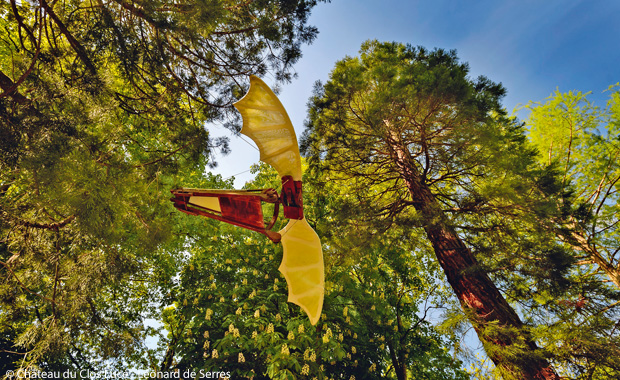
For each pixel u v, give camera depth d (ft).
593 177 38.96
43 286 31.12
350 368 37.45
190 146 27.30
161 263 46.06
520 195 24.07
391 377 42.19
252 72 27.37
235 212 9.31
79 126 18.95
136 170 23.49
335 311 37.58
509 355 18.63
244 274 40.09
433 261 45.03
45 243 23.36
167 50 24.47
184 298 38.70
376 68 27.76
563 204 25.90
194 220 38.99
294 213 9.55
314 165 32.48
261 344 30.99
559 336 18.35
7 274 24.67
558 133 41.42
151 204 23.16
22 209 20.44
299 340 31.45
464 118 25.58
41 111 17.63
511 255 22.66
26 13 24.26
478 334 21.47
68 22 21.84
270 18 24.79
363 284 41.63
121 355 27.22
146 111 26.58
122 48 21.44
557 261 21.20
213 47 25.99
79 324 24.85
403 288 45.24
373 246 28.43
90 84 19.33
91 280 22.16
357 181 33.94
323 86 29.58
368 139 26.94
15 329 35.81
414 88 24.77
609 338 18.06
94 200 16.53
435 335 42.93
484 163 25.79
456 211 26.78
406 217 27.22
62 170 16.05
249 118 9.11
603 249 30.91
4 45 25.77
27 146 16.44
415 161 31.35
